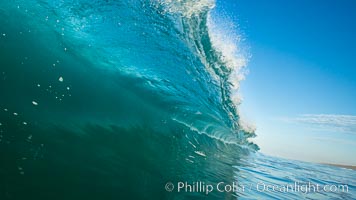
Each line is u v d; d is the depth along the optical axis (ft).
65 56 19.66
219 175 16.72
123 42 21.72
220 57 26.86
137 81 24.23
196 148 23.35
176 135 23.18
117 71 23.15
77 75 19.57
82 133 13.97
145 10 19.77
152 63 23.67
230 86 30.32
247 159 29.48
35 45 18.10
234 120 35.94
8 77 14.71
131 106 22.02
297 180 23.03
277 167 29.84
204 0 21.22
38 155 9.62
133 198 9.24
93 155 11.99
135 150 15.51
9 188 7.10
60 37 19.89
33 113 13.01
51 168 9.11
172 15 21.01
